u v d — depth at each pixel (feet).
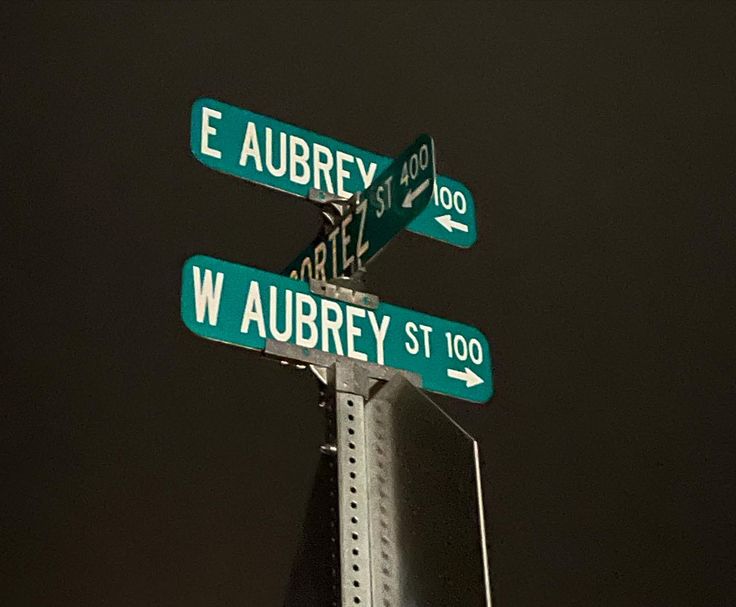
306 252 10.16
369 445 8.64
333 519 8.21
